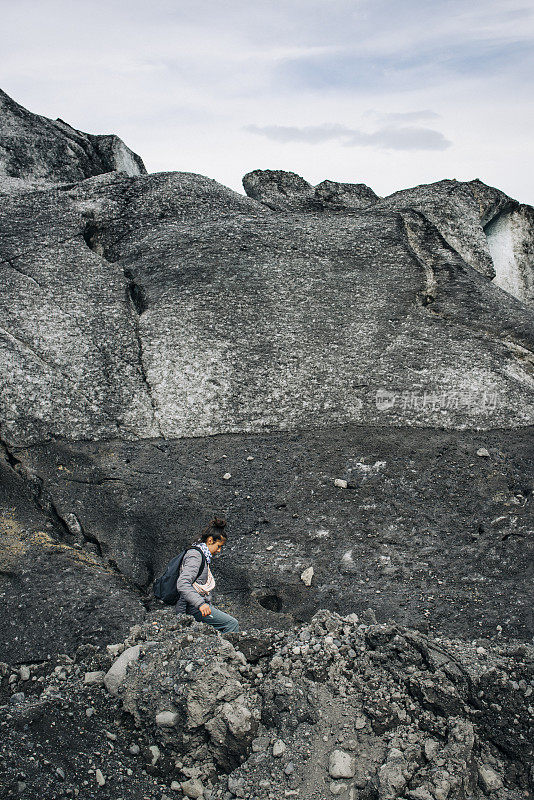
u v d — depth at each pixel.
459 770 3.38
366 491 5.66
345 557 5.18
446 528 5.38
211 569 5.11
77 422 6.15
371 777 3.38
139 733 3.62
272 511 5.51
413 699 3.72
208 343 6.80
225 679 3.66
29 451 5.93
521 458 6.00
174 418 6.27
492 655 4.16
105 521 5.48
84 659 4.21
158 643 3.94
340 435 6.19
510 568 5.08
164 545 5.30
